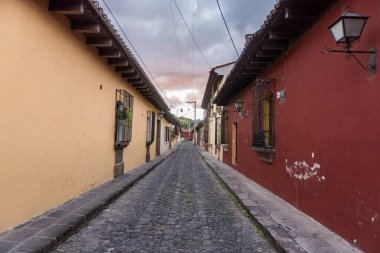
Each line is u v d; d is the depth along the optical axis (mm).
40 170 6141
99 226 6148
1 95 4859
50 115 6480
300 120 6965
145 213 7203
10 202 5184
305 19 6348
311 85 6367
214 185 11484
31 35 5645
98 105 9594
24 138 5535
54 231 5188
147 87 14945
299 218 6352
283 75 8180
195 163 21062
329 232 5422
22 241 4680
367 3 4477
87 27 7340
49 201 6586
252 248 5117
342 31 4305
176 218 6816
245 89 13320
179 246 5152
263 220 6188
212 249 5051
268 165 9617
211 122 30688
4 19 4895
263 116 9820
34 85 5809
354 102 4773
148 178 13070
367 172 4426
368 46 4430
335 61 5367
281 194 8297
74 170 7883
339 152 5219
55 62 6617
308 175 6516
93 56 8961
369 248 4363
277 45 7805
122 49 9188
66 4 6309
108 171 10977
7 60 4980
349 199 4898
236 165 15484
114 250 4914
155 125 24234
